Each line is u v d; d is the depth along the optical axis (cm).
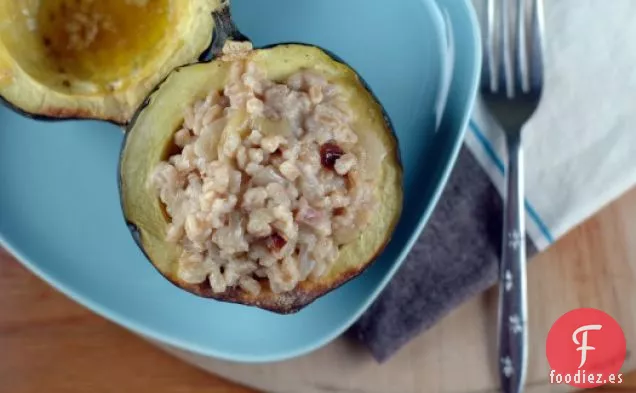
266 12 48
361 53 47
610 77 47
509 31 47
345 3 47
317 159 40
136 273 47
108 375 48
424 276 47
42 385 48
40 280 48
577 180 47
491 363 47
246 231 40
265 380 47
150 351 48
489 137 47
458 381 47
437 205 47
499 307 47
